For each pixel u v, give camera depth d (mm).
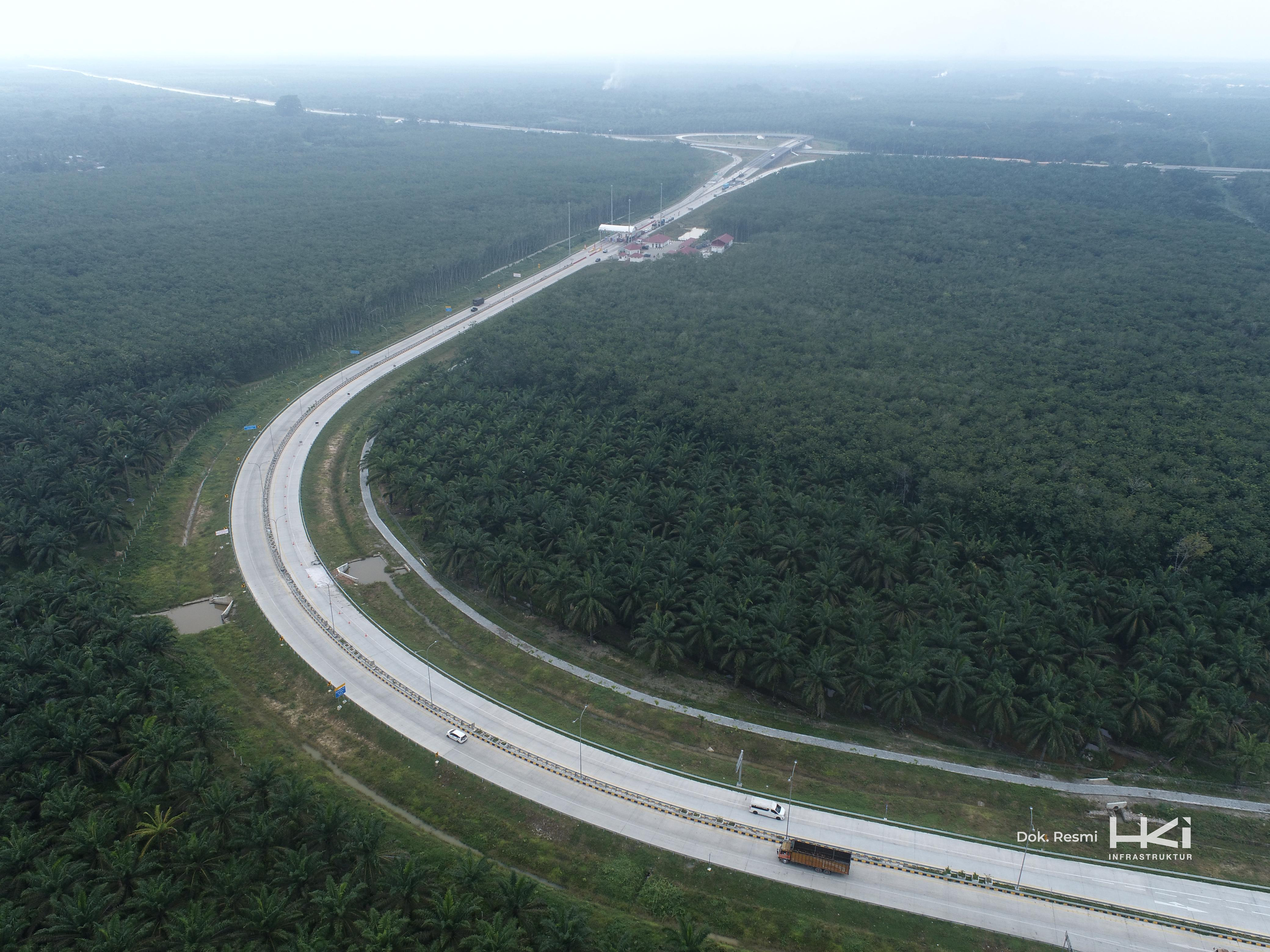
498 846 93312
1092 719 104750
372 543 154000
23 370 178750
